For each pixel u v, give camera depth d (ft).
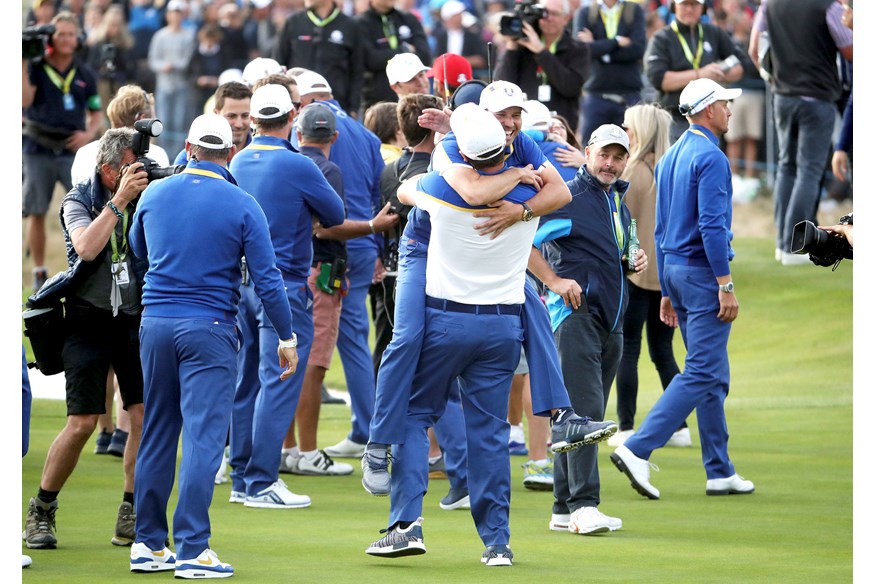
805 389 133.80
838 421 121.60
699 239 90.63
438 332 66.74
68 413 71.20
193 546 65.00
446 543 75.66
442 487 95.50
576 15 151.02
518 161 67.26
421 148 91.61
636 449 90.48
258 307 85.87
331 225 86.53
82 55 176.86
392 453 68.23
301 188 84.43
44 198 147.33
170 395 66.64
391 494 68.28
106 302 69.72
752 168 188.44
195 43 200.64
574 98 130.72
